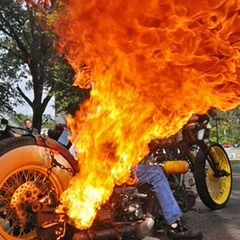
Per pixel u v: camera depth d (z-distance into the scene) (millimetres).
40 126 23906
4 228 3943
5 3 21328
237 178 9930
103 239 4078
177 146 5621
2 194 3910
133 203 4367
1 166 3855
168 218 4613
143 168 4477
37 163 4012
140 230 4289
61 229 3992
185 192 5363
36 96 23562
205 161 6293
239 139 30312
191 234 4707
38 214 3928
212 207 6441
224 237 5035
